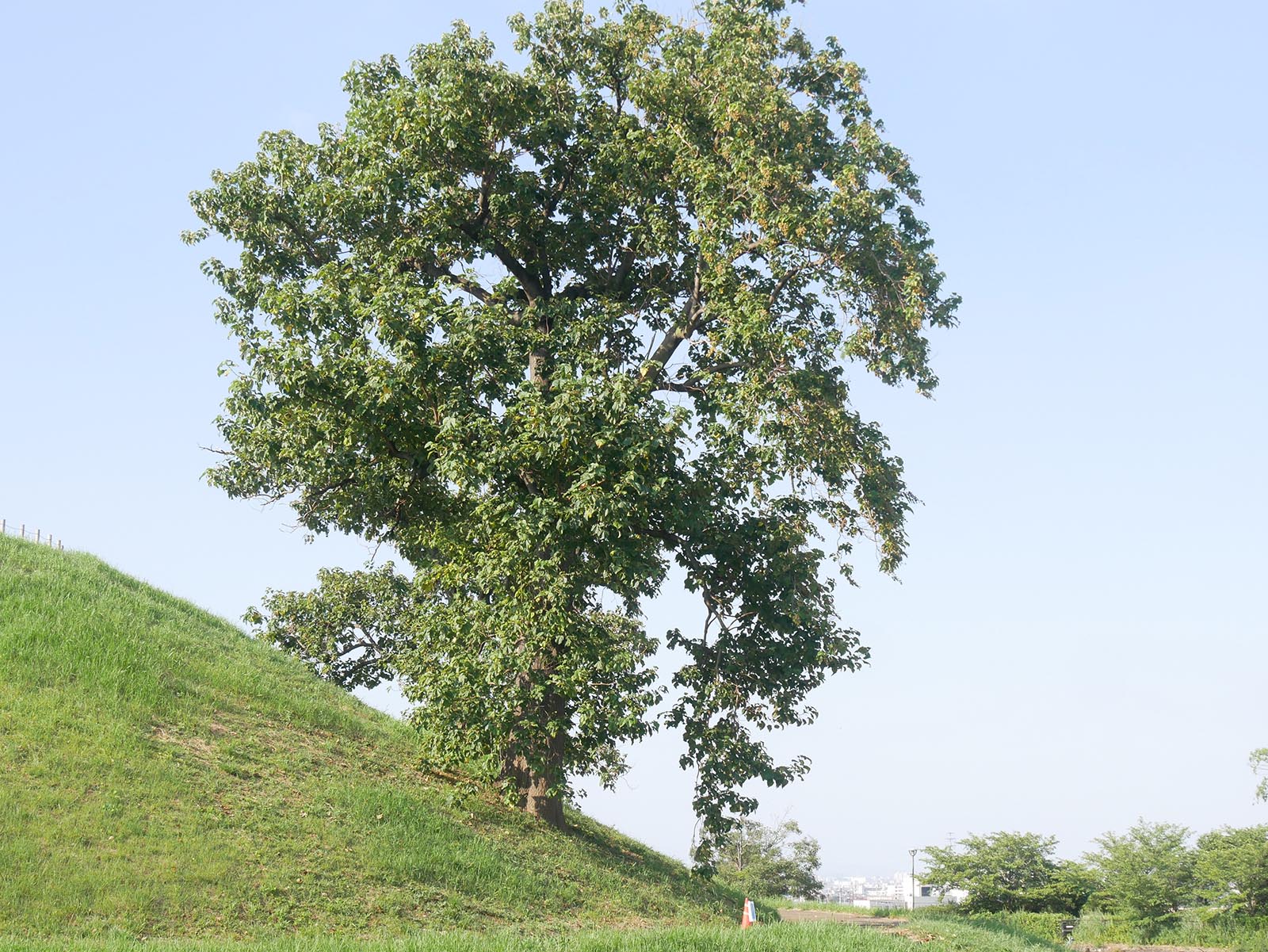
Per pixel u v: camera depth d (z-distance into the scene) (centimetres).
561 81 2442
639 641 3023
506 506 2028
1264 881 5181
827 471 2186
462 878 1794
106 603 2373
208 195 2455
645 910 2011
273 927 1437
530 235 2506
